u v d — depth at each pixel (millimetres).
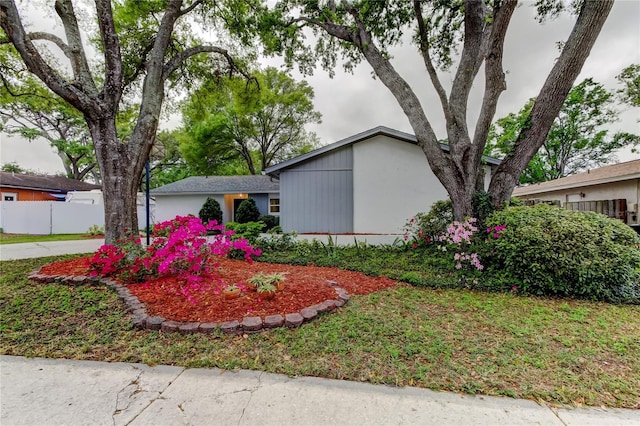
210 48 7000
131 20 6691
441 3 6387
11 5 3877
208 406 1699
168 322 2686
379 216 8172
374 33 6992
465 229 4836
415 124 5902
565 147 17328
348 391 1850
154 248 4043
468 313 3201
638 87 9516
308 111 19750
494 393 1836
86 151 19125
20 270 4840
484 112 5336
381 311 3215
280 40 7309
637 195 9156
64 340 2490
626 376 2039
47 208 12391
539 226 4074
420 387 1894
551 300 3688
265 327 2678
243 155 20094
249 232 6820
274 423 1567
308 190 8508
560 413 1669
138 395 1796
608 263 3666
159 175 22781
